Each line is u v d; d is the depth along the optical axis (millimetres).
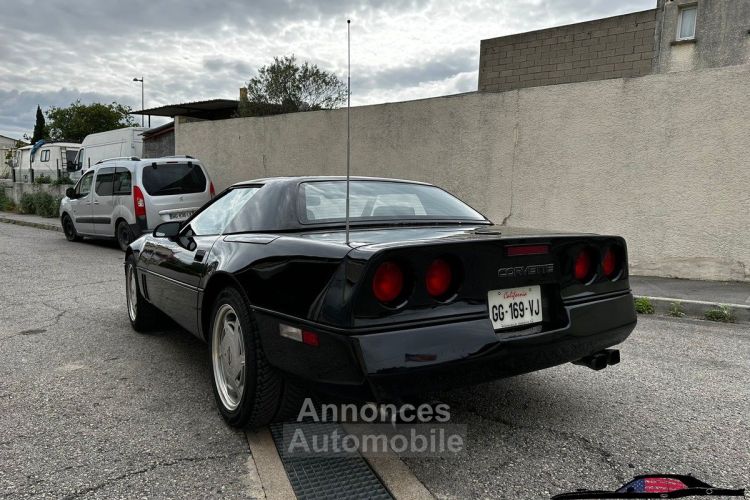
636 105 7680
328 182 3436
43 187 20562
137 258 4668
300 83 19922
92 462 2547
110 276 7906
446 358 2234
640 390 3559
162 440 2781
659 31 16062
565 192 8406
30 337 4688
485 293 2428
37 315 5512
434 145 9820
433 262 2305
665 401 3371
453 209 3627
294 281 2455
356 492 2330
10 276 7883
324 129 11617
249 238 3029
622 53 15531
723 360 4242
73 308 5836
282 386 2643
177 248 3854
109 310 5750
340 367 2193
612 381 3729
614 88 7828
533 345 2490
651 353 4422
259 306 2607
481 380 2371
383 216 3221
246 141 13156
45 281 7484
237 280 2777
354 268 2213
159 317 4812
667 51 16219
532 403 3324
